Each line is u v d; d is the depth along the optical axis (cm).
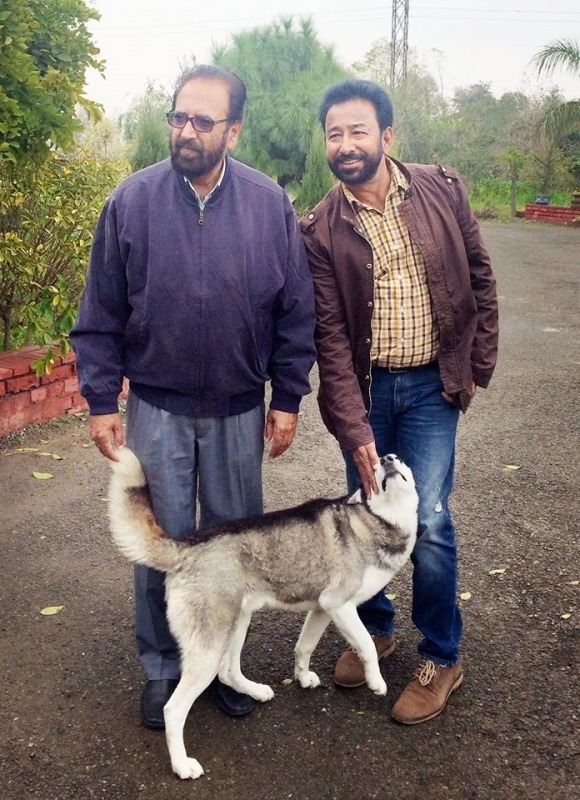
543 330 1014
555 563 424
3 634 365
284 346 306
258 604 298
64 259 655
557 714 310
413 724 306
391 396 318
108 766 286
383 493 299
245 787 276
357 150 288
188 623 282
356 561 299
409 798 271
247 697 317
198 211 283
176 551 288
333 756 291
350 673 330
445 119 3681
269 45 1547
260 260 288
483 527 468
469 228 312
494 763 286
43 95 529
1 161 529
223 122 276
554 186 3403
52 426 632
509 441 611
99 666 344
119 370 304
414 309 304
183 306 283
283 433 315
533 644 355
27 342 698
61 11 577
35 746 296
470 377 314
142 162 1409
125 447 304
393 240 301
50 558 435
